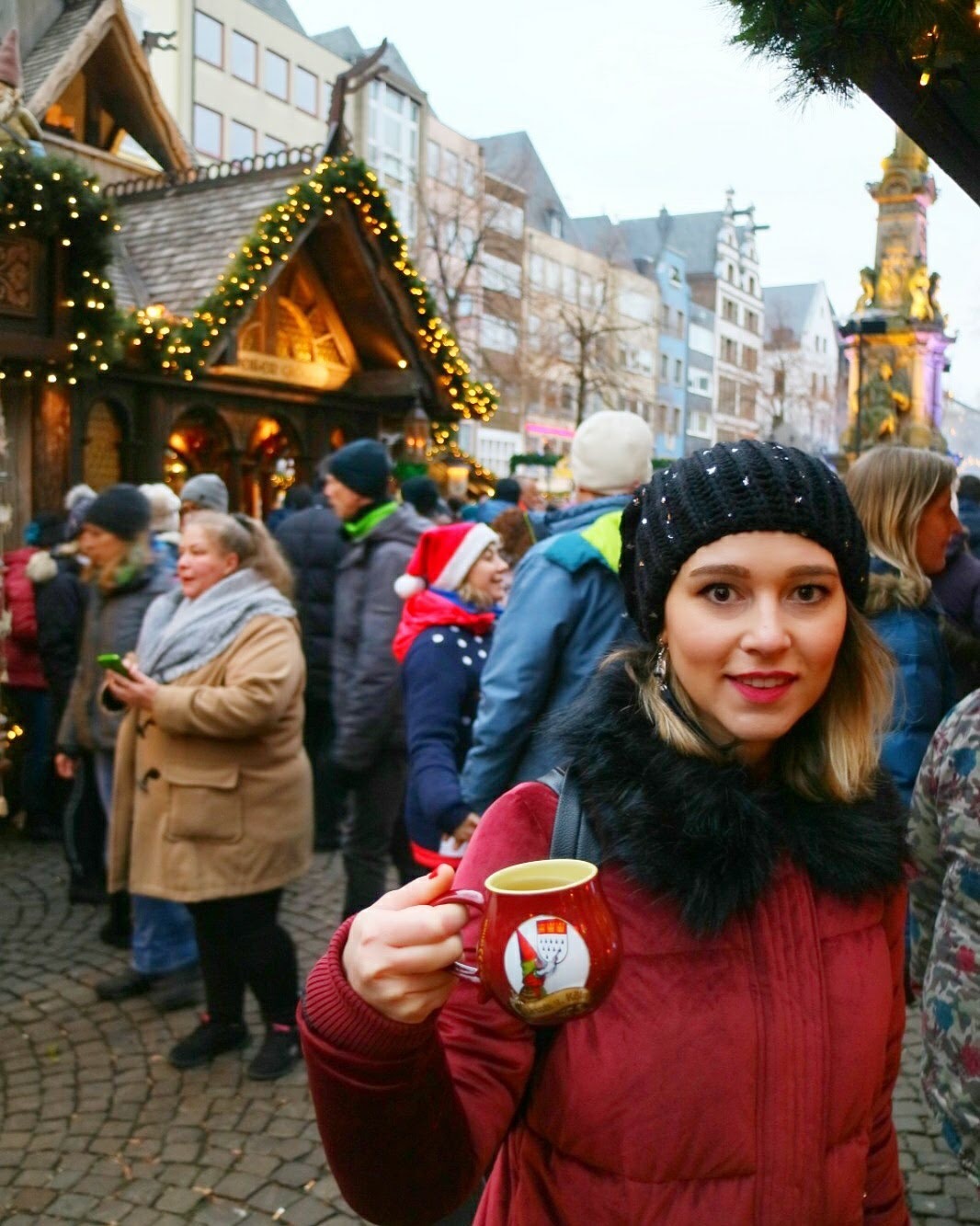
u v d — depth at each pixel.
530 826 1.15
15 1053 3.54
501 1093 1.03
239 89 35.59
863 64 1.78
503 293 37.97
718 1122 1.04
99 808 4.81
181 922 3.80
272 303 11.34
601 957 0.95
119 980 3.95
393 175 40.19
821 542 1.11
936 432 19.91
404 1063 0.89
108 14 12.94
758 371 77.88
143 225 11.97
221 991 3.46
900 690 2.08
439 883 0.95
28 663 5.74
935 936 1.78
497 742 2.43
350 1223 2.69
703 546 1.10
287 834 3.35
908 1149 3.01
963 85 2.01
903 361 19.36
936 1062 1.73
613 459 2.74
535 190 54.44
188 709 3.18
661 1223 1.04
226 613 3.35
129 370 9.62
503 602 3.22
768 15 1.73
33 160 7.12
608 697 1.18
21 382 8.71
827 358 89.69
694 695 1.13
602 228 62.41
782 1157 1.05
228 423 11.23
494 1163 1.26
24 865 5.48
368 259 11.23
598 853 1.11
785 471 1.10
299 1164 2.93
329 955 0.93
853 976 1.12
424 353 11.95
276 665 3.28
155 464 10.16
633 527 1.25
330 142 11.04
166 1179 2.86
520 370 39.12
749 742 1.15
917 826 1.90
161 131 14.22
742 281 74.19
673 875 1.05
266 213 10.06
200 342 9.71
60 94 12.41
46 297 7.87
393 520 3.86
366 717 3.69
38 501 9.05
